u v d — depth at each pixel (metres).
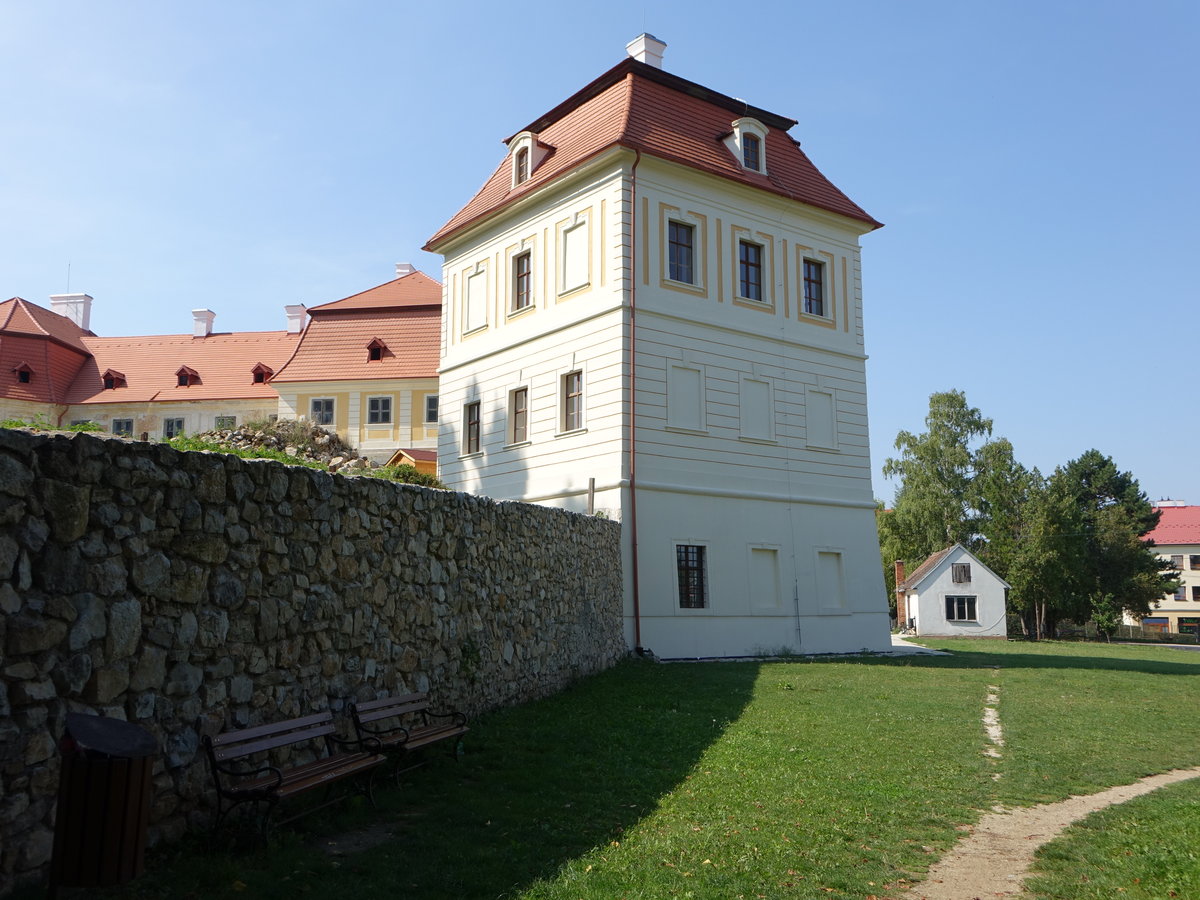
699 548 24.16
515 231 27.38
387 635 9.31
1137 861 6.72
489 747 9.81
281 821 6.59
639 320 23.75
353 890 5.54
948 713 13.86
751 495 25.19
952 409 66.19
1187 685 18.81
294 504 7.86
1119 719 13.85
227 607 6.95
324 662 8.20
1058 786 9.27
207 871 5.64
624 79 26.33
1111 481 75.00
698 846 6.71
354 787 7.72
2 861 5.00
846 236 28.95
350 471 23.12
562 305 25.33
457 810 7.42
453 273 29.91
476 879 5.82
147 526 6.20
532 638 13.57
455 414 29.11
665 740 10.80
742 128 26.64
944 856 6.88
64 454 5.58
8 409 50.84
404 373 46.78
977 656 26.55
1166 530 91.75
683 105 26.70
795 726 12.18
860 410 28.50
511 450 26.58
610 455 23.23
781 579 25.56
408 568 9.85
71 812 4.75
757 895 5.79
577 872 6.02
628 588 22.30
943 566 56.91
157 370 54.53
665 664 20.36
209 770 6.58
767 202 26.84
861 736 11.62
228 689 6.92
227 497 7.02
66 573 5.54
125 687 5.93
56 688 5.43
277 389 47.94
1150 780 9.89
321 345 48.47
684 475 23.97
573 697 13.87
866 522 28.05
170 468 6.45
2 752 5.03
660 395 23.88
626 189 23.98
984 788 9.10
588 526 17.42
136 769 4.88
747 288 26.38
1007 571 59.56
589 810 7.64
